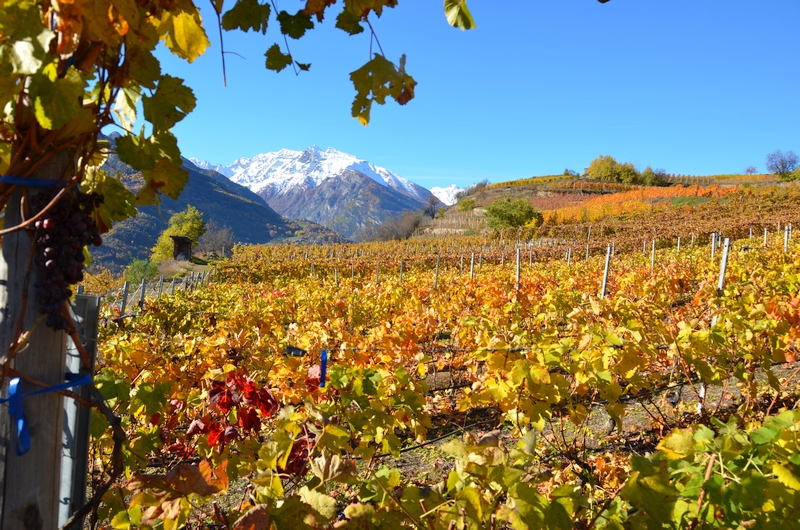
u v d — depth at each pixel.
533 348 2.79
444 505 1.25
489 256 28.69
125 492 1.91
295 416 2.19
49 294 1.00
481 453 1.30
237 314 8.01
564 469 2.98
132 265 31.95
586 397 4.43
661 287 8.65
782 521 1.15
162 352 4.07
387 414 2.58
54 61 0.85
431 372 5.85
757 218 38.59
